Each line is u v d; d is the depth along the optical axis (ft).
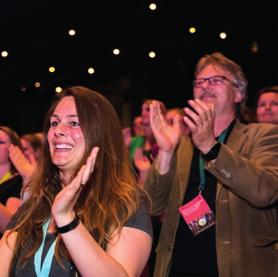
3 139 12.29
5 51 17.04
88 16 16.75
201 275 8.30
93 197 6.39
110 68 18.65
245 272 7.89
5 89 20.85
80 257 5.60
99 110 6.68
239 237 8.01
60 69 18.80
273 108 12.91
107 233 6.14
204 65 9.06
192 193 8.69
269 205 7.84
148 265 12.30
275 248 8.11
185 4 15.51
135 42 17.04
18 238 6.59
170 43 16.99
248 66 18.74
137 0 15.93
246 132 8.63
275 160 8.09
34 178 7.10
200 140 7.77
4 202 11.60
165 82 21.94
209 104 7.91
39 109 23.41
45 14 17.07
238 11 15.07
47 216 6.67
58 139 6.54
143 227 6.21
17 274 6.36
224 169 7.70
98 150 6.18
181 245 8.54
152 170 9.22
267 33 16.49
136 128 18.10
